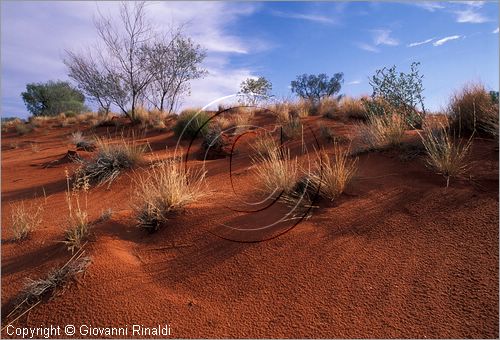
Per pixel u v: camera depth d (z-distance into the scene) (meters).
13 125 23.84
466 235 3.02
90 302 2.62
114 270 2.93
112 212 4.05
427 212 3.43
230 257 3.07
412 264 2.77
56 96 33.44
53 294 2.71
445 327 2.20
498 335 2.09
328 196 3.91
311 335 2.23
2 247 3.54
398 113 6.65
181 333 2.32
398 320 2.29
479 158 4.47
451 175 4.07
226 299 2.61
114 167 6.59
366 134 5.85
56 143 14.95
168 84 19.50
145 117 17.19
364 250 3.00
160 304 2.58
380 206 3.64
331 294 2.56
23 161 9.88
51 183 6.78
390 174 4.43
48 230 3.83
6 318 2.54
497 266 2.63
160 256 3.18
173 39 19.08
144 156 7.64
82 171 6.56
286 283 2.71
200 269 2.96
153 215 3.68
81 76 17.77
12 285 2.86
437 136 5.19
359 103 10.52
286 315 2.41
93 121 19.61
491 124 5.19
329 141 6.68
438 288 2.51
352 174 4.26
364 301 2.47
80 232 3.46
